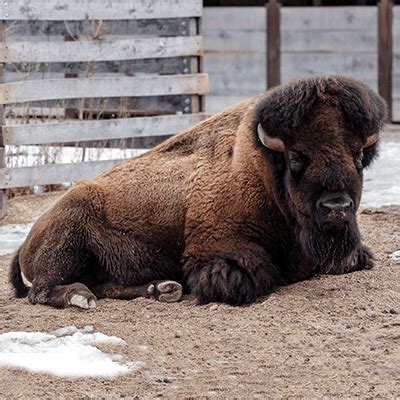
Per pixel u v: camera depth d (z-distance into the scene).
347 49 58.81
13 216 36.00
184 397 17.58
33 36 42.41
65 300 23.67
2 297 25.88
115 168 25.70
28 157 40.75
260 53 60.62
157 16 39.62
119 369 19.06
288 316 22.00
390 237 29.97
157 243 24.69
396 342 20.22
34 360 19.59
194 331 21.31
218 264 23.38
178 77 40.09
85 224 24.67
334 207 21.33
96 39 39.12
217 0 63.06
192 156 24.92
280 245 23.88
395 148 47.47
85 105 43.28
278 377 18.48
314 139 21.84
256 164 23.53
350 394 17.53
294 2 62.16
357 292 23.44
